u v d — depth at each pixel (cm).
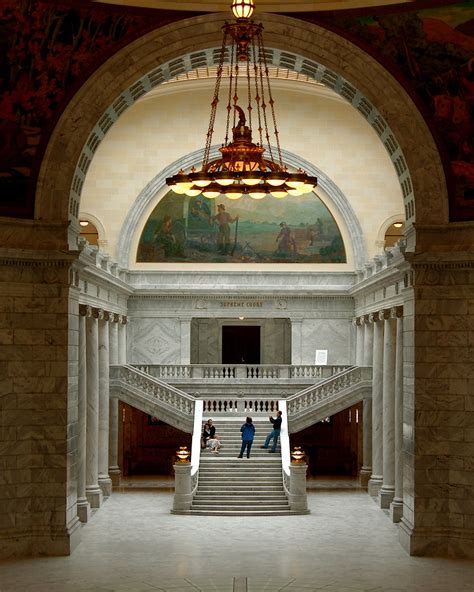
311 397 3797
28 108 2506
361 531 2833
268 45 2572
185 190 2509
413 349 2547
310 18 2552
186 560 2430
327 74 2648
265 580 2216
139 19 2531
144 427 4431
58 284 2512
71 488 2562
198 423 3647
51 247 2511
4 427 2467
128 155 4250
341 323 4362
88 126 2533
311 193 4319
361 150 4269
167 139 4241
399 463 2989
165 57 2547
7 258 2470
